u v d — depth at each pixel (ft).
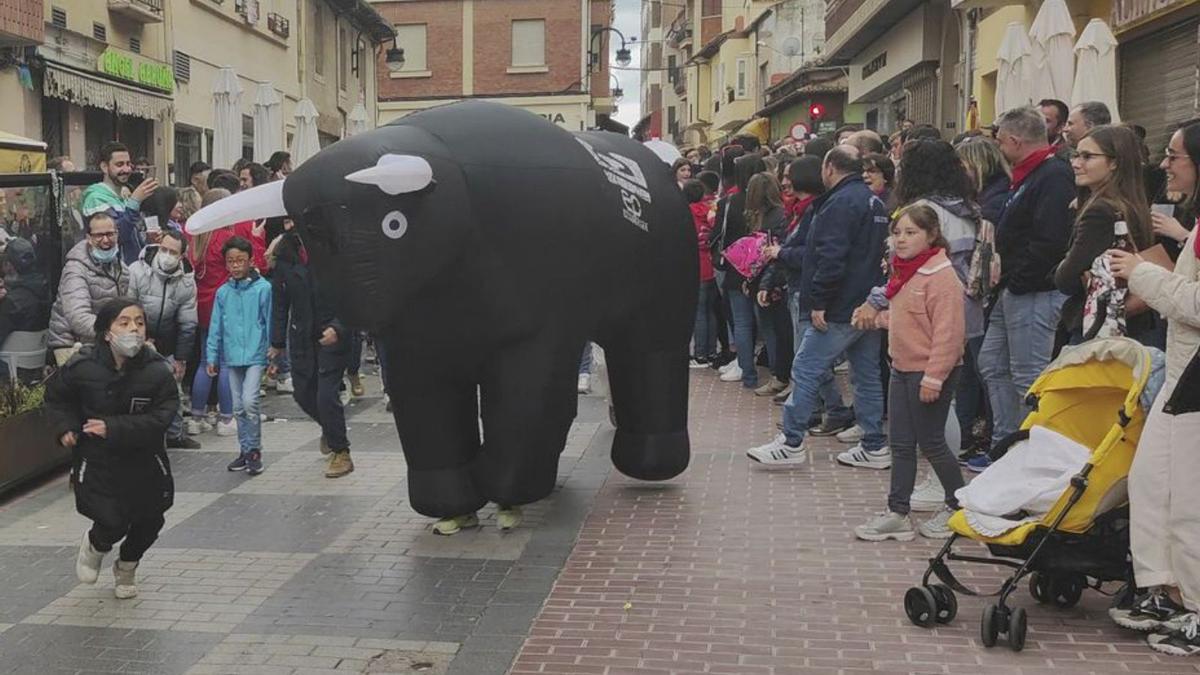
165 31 65.05
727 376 35.88
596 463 25.46
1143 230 17.24
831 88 101.50
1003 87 34.30
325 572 18.76
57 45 52.65
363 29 114.21
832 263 23.25
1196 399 13.92
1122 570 15.57
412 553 19.61
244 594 17.85
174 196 32.42
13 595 18.02
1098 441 15.97
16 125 49.60
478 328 18.04
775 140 128.77
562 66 140.67
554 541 20.04
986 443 24.43
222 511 22.47
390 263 16.24
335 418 24.85
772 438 27.68
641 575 18.25
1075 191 21.01
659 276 20.88
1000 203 23.85
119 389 16.97
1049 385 16.19
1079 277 17.85
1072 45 32.86
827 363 23.99
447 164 17.08
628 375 22.02
